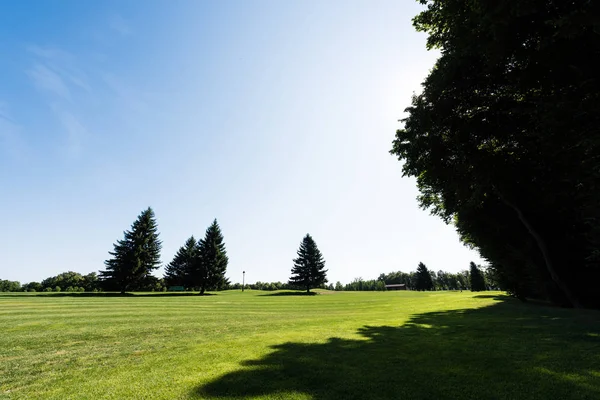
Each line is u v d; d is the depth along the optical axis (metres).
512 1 8.82
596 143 9.20
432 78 15.28
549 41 9.03
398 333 9.79
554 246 19.31
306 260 73.19
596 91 9.27
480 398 4.16
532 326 10.10
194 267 56.94
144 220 53.59
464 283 131.12
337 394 4.43
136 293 51.16
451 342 8.01
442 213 24.47
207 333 10.45
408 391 4.49
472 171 16.34
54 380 5.56
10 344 8.84
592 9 7.46
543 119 10.66
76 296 38.41
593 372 5.05
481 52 11.37
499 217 21.16
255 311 20.17
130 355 7.39
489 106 15.09
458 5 11.81
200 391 4.65
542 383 4.64
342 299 38.53
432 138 16.16
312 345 7.96
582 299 18.09
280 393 4.50
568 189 15.12
